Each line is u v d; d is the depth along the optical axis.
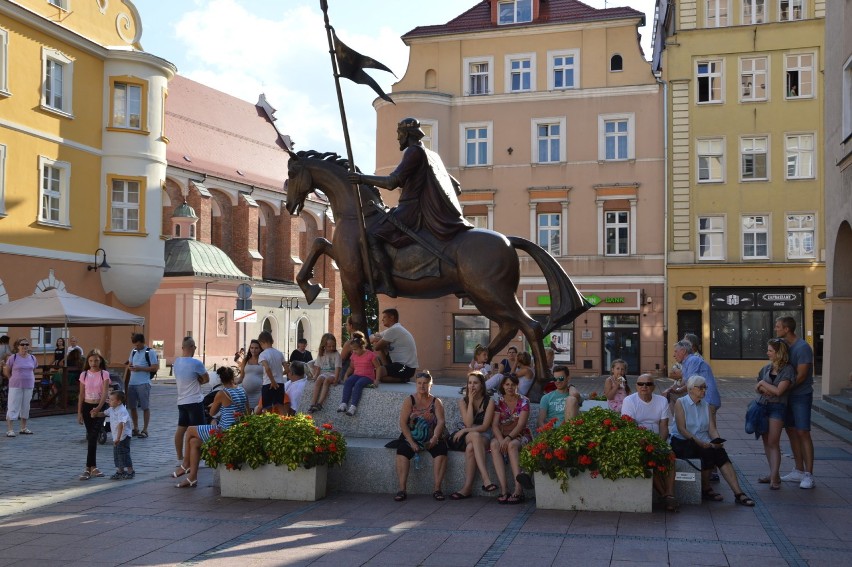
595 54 43.38
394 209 12.22
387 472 11.31
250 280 60.78
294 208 12.93
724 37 42.03
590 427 10.12
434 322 43.56
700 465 10.59
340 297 77.00
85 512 10.34
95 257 34.50
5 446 17.12
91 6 34.41
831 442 16.81
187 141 67.94
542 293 43.06
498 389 12.09
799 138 41.47
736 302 41.47
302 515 10.00
